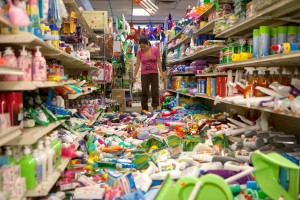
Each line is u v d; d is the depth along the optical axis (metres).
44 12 2.55
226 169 2.31
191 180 1.68
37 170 2.10
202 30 5.25
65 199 2.35
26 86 2.07
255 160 1.74
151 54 7.20
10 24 1.74
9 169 1.86
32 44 2.37
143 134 4.34
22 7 2.07
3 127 1.92
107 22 8.03
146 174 2.48
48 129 2.46
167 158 2.98
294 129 3.17
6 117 1.98
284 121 3.40
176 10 12.60
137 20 15.07
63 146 2.93
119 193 2.10
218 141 3.29
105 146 3.81
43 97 3.23
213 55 5.81
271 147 2.66
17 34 2.02
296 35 2.56
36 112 2.51
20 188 1.88
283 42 2.59
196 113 5.64
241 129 3.54
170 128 4.66
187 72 6.42
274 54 2.40
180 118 5.31
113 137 4.23
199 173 2.36
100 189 2.23
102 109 6.98
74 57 3.81
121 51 10.56
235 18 3.54
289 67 3.19
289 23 3.09
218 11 4.12
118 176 2.37
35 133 2.13
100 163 3.01
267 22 3.10
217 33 4.10
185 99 7.33
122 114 6.68
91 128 4.60
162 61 9.95
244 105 2.87
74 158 3.17
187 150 3.29
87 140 3.87
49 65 3.06
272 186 1.71
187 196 1.68
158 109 7.39
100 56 8.80
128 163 2.99
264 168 1.73
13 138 1.86
